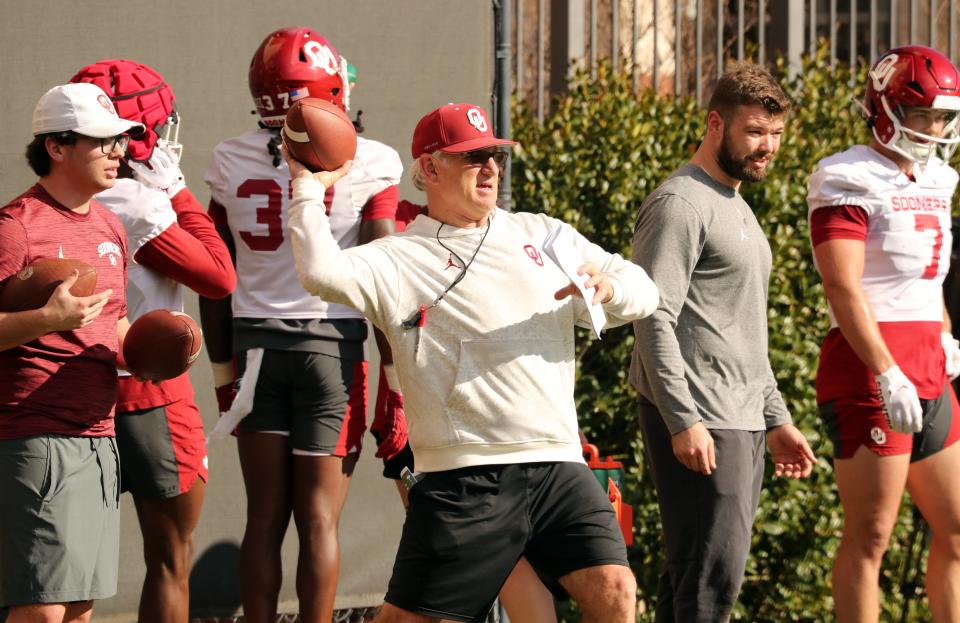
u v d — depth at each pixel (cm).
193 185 1859
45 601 1230
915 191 1727
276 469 1562
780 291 2334
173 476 1468
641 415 1627
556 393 1220
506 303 1209
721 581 1562
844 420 1720
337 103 1587
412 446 1234
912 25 3250
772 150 1582
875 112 1733
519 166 2394
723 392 1559
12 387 1242
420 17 1936
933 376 1736
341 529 1905
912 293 1733
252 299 1555
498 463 1194
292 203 1178
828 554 2306
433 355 1202
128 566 1831
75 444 1259
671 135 2447
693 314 1562
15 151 1795
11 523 1234
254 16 1880
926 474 1755
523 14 3086
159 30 1844
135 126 1324
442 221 1245
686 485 1570
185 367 1364
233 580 1872
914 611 2303
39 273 1214
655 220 1546
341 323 1561
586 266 1191
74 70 1814
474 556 1197
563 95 2677
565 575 1224
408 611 1213
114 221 1352
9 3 1791
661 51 3219
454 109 1234
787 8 3222
